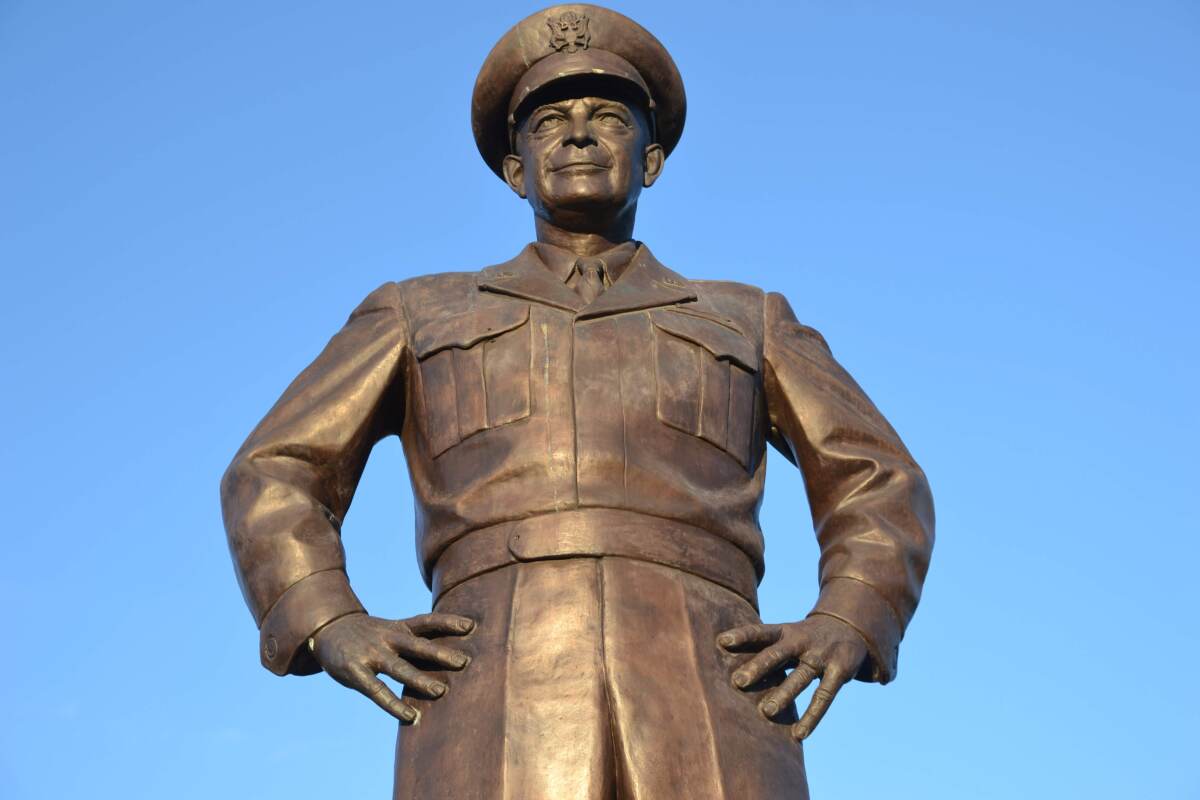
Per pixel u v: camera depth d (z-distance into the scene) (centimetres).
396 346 677
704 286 707
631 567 619
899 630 639
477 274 702
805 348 697
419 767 598
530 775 584
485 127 739
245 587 637
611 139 707
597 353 655
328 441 659
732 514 645
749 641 616
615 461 634
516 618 610
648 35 738
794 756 614
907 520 654
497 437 643
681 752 592
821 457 668
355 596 629
